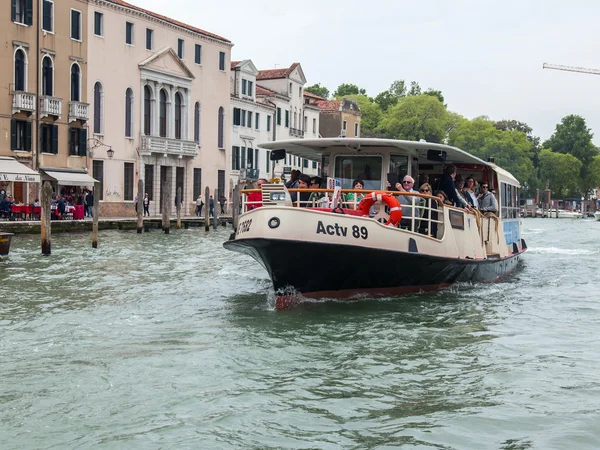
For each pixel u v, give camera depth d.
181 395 7.48
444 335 10.41
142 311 12.24
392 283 13.01
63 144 42.88
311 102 81.31
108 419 6.80
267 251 11.68
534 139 136.12
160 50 50.72
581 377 8.24
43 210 22.42
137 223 34.66
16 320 11.41
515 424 6.74
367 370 8.48
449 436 6.45
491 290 15.15
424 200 13.61
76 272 18.00
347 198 14.02
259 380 8.05
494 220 17.19
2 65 38.75
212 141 57.38
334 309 11.99
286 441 6.32
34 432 6.48
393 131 103.94
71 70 43.53
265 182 14.45
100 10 45.44
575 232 50.94
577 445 6.26
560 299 14.05
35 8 40.50
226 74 58.72
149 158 49.97
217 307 12.60
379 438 6.40
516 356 9.23
